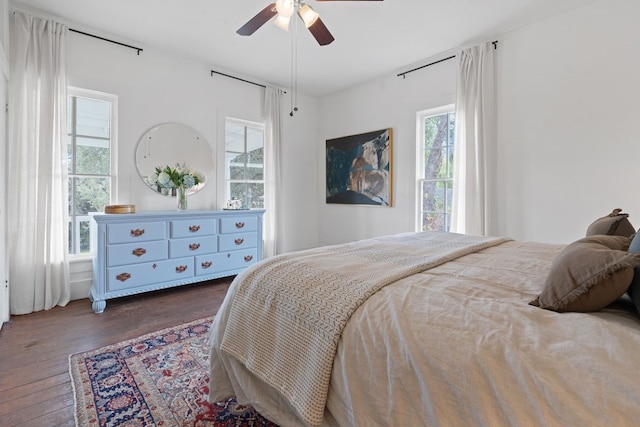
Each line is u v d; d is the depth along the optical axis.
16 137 2.66
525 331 0.81
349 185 4.66
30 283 2.71
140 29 3.06
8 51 2.54
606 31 2.55
